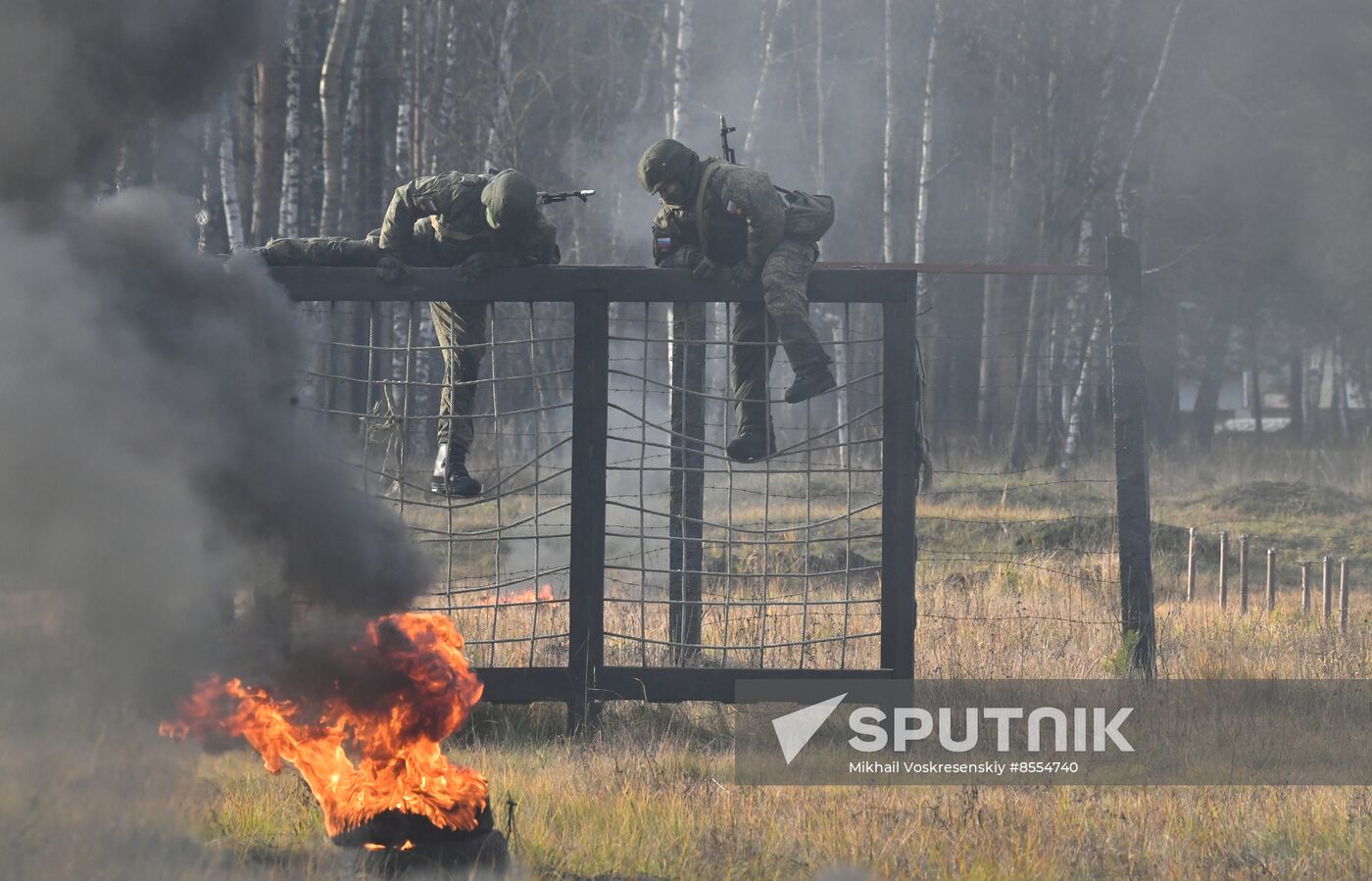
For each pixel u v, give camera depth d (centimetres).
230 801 2536
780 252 3588
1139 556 4288
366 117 12481
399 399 9981
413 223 3691
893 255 10962
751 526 7488
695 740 3603
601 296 3641
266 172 9056
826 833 2470
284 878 2097
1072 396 13025
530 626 4759
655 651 4419
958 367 14450
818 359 3566
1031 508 8575
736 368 3850
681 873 2272
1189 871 2316
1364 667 4206
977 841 2419
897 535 3606
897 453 3606
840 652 4347
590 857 2336
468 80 11812
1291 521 8869
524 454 9331
